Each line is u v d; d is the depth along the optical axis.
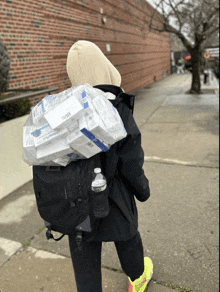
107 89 1.17
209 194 2.87
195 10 8.57
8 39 4.66
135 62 14.10
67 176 1.03
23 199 3.07
